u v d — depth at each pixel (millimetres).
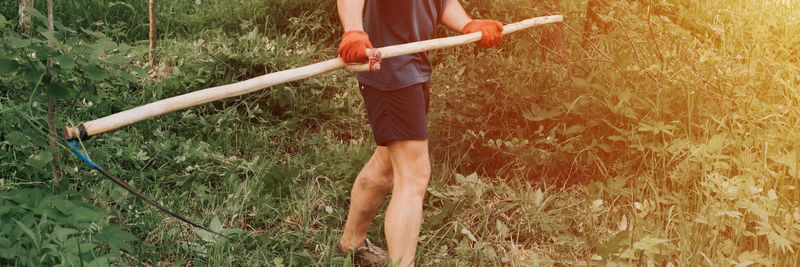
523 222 3373
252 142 4152
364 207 2854
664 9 5148
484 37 2682
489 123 4078
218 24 5984
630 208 3484
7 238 2213
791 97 4199
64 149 2758
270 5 5883
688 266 2848
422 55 2635
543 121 3988
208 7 6480
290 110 4488
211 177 3717
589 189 3590
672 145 3562
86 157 2006
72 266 2141
